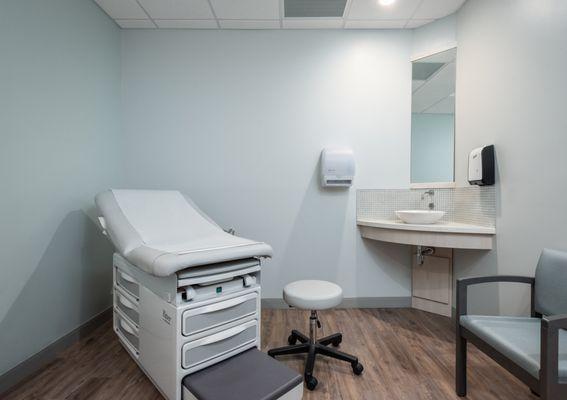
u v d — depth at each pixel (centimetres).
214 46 265
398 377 164
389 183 266
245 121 266
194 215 199
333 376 165
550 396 99
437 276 252
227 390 123
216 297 144
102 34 237
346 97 265
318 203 266
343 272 267
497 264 199
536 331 131
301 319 241
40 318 177
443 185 252
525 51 178
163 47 264
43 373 168
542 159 167
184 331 131
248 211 266
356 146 266
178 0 226
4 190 156
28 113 170
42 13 179
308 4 232
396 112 266
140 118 264
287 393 127
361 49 265
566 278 137
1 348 154
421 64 267
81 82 214
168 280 135
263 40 265
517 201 184
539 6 168
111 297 246
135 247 155
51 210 186
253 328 159
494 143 203
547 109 163
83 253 214
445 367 174
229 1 227
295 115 265
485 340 130
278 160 266
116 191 190
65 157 198
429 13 244
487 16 209
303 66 265
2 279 155
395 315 250
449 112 254
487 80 210
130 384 158
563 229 155
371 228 246
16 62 162
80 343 202
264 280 266
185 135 265
